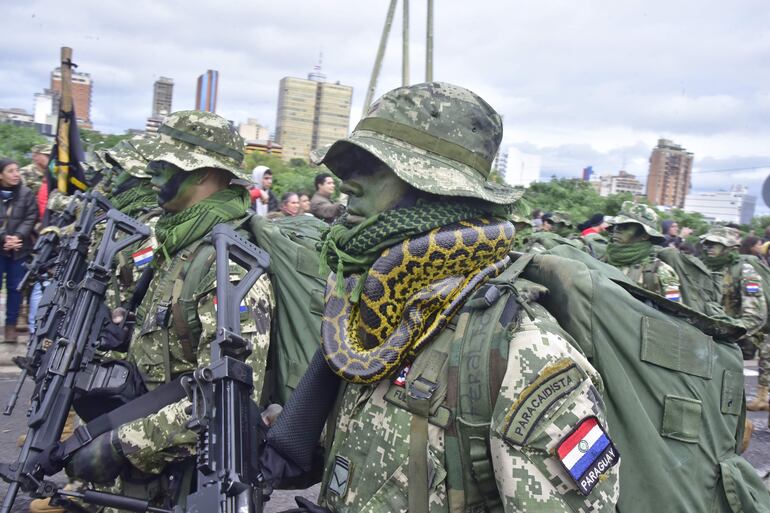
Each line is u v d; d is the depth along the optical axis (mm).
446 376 1421
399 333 1478
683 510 1474
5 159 6719
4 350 6957
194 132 2654
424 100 1561
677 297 5746
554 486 1283
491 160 1629
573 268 1536
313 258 2652
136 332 2605
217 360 1699
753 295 6707
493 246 1524
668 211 22000
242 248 1978
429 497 1406
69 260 3301
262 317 2406
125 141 3922
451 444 1393
